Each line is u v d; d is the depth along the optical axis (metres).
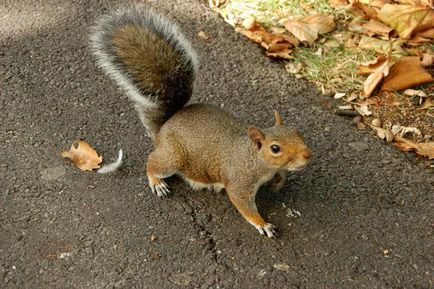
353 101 1.87
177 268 1.62
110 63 1.73
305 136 1.81
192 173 1.69
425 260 1.63
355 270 1.62
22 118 1.83
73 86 1.89
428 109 1.85
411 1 2.02
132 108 1.85
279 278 1.61
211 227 1.67
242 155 1.63
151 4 2.07
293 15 2.04
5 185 1.72
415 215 1.69
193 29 2.01
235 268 1.62
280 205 1.70
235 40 1.99
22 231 1.66
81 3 2.07
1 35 1.99
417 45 1.97
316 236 1.66
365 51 1.96
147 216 1.68
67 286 1.60
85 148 1.77
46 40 1.98
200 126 1.67
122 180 1.73
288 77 1.92
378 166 1.76
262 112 1.85
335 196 1.71
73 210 1.69
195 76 1.72
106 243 1.65
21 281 1.61
